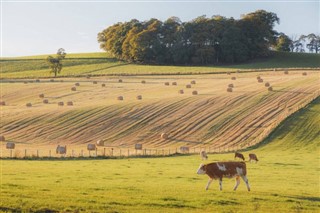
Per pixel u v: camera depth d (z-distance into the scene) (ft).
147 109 249.55
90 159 161.89
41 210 75.10
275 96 264.72
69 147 196.34
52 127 226.79
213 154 179.42
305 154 178.91
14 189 86.63
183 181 107.45
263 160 158.71
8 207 75.20
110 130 222.48
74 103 271.49
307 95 261.85
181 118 235.20
